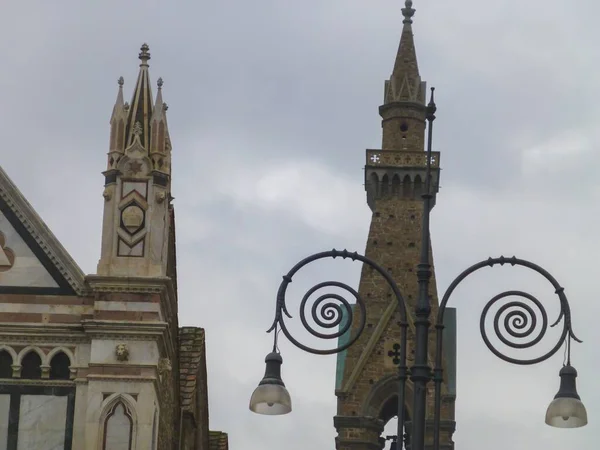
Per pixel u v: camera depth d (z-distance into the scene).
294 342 50.91
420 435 49.81
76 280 61.12
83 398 60.22
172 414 72.44
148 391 59.97
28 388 60.25
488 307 51.06
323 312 51.66
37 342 60.59
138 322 60.34
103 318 60.38
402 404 50.59
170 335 64.88
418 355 50.69
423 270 51.56
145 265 61.12
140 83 63.91
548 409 51.56
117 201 61.88
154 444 61.53
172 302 65.25
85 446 59.41
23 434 59.94
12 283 61.09
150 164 62.28
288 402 51.28
